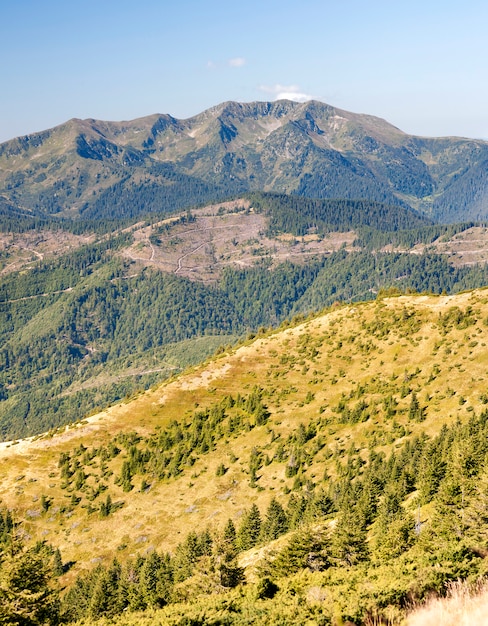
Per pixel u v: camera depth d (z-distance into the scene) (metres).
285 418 144.50
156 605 69.75
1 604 49.38
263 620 29.61
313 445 129.88
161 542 113.75
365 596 26.91
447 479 61.81
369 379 148.25
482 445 66.75
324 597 30.66
